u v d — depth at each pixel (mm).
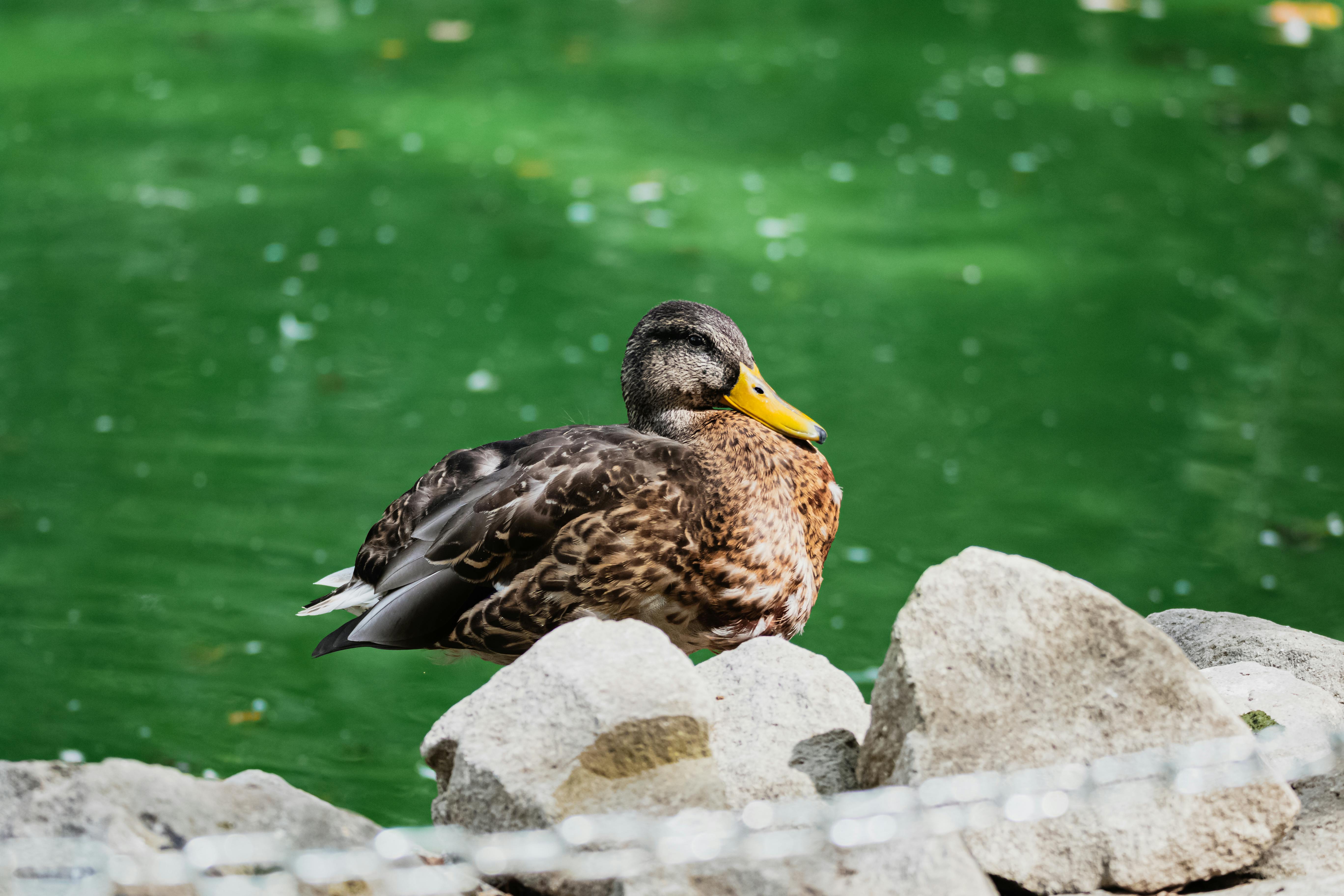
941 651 4609
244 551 9578
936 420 11648
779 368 12312
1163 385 12305
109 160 16141
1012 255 14664
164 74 18875
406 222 14906
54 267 13734
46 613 8812
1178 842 4402
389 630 6129
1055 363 12648
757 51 20312
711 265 14172
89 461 10625
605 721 4531
